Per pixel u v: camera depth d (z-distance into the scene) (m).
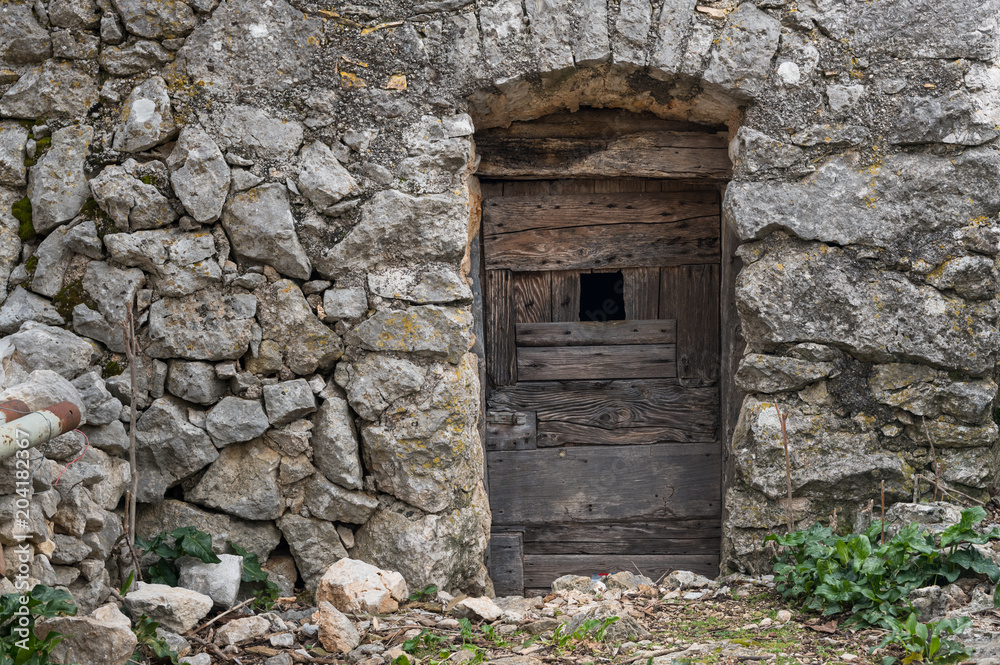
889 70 3.61
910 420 3.67
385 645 3.15
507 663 2.91
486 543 3.93
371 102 3.61
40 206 3.56
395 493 3.66
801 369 3.66
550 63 3.59
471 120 3.71
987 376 3.65
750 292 3.66
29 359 3.32
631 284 4.20
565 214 4.16
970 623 2.89
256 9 3.58
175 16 3.56
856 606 3.10
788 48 3.63
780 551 3.68
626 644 3.01
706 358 4.19
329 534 3.68
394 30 3.61
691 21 3.61
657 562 4.23
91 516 3.07
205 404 3.62
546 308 4.21
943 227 3.60
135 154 3.60
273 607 3.53
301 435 3.62
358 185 3.61
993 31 3.57
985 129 3.58
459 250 3.63
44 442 2.68
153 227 3.58
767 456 3.69
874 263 3.63
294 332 3.61
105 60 3.58
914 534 3.19
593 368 4.21
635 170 4.03
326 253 3.61
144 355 3.60
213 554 3.45
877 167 3.62
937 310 3.61
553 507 4.23
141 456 3.58
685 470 4.21
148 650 2.97
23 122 3.62
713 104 3.79
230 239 3.60
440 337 3.61
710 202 4.15
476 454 3.83
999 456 3.83
